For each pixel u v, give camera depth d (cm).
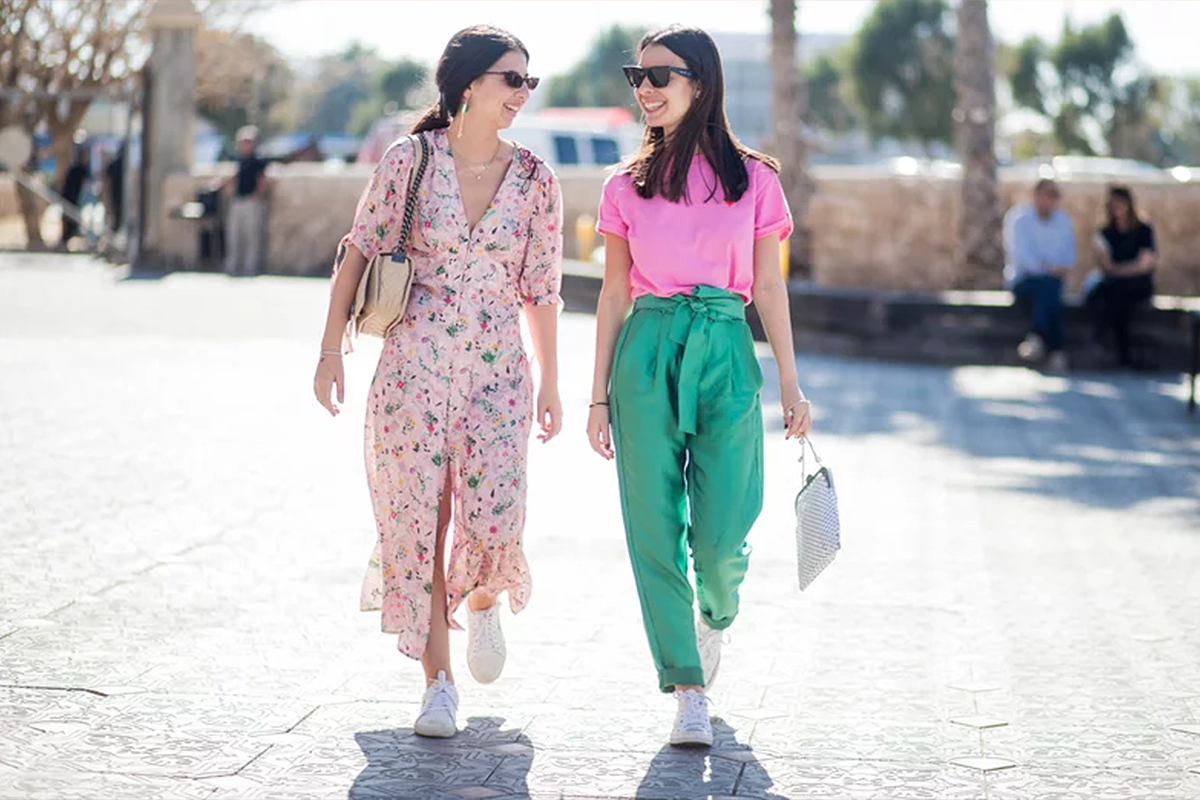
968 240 2230
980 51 2217
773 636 689
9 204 3931
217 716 555
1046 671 640
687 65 532
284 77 5691
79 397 1316
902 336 1884
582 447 1184
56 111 3122
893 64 7319
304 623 682
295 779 496
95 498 927
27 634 648
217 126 5438
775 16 2317
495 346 549
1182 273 2492
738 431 539
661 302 543
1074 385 1675
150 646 639
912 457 1181
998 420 1390
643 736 549
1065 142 7469
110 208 3009
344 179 2794
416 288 547
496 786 495
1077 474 1122
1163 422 1401
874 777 511
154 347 1675
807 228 2317
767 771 515
